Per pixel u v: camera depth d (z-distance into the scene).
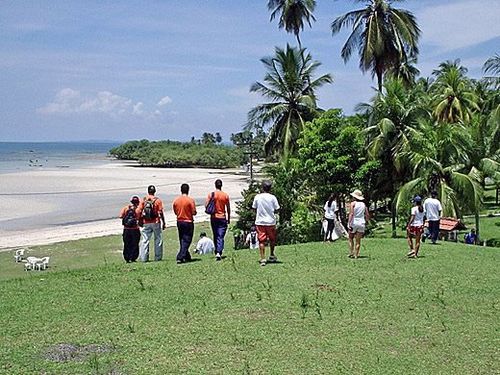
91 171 99.31
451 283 11.29
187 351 7.27
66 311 9.13
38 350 7.30
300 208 24.64
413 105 28.89
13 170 95.69
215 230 13.75
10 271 24.16
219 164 122.31
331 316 8.85
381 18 33.50
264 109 38.16
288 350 7.33
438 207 18.19
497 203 49.47
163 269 12.51
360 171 27.38
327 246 16.44
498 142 33.75
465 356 7.22
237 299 9.80
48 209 47.31
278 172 27.91
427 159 25.94
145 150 149.25
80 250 29.67
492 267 13.21
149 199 14.53
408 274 12.10
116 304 9.55
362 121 31.25
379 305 9.52
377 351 7.35
